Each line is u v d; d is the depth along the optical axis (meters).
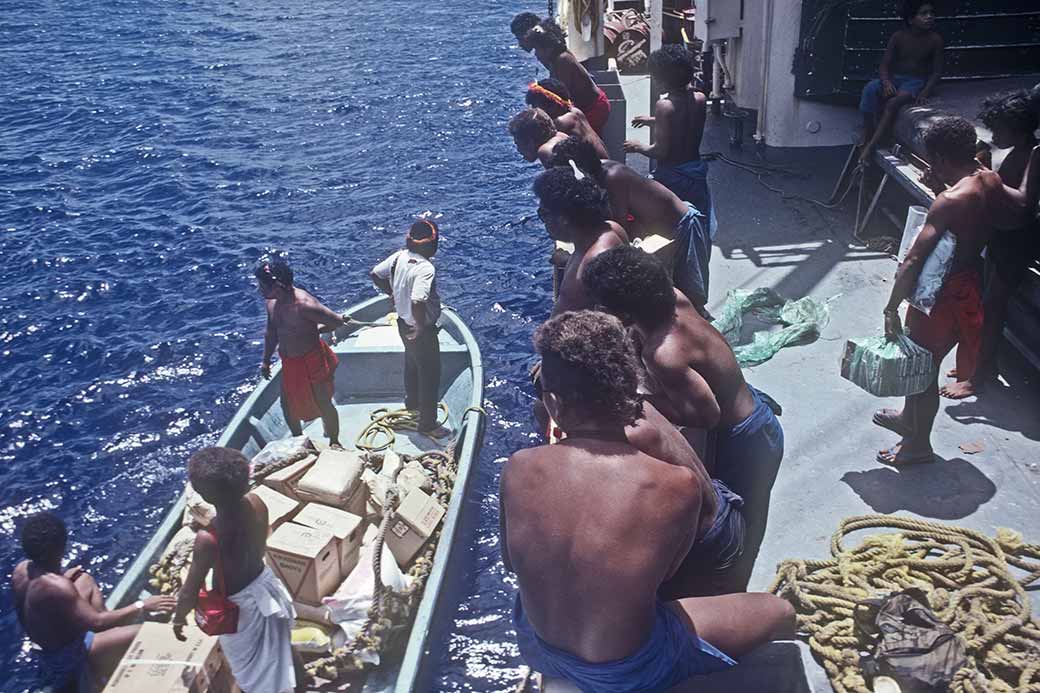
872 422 6.21
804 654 4.27
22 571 7.14
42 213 19.97
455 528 8.67
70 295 16.20
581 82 9.65
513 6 42.28
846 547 5.10
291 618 6.65
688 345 3.90
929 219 5.22
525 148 7.21
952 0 9.89
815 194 10.05
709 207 7.75
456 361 11.41
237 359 14.06
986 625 4.40
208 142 24.67
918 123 8.48
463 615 8.98
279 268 9.28
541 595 2.91
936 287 5.27
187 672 6.48
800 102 11.16
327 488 8.13
